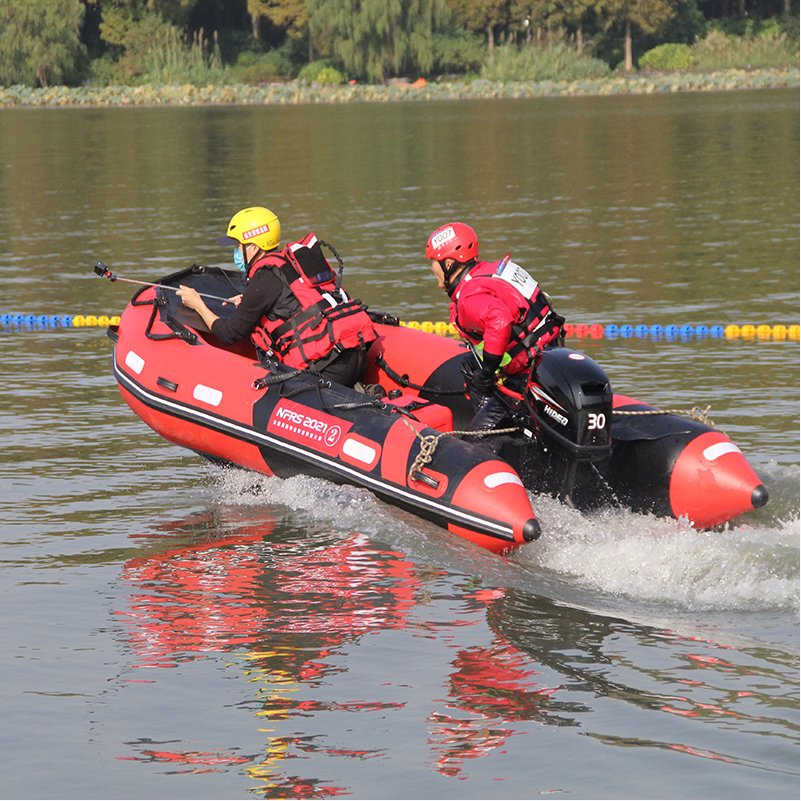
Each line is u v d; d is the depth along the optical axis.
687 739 7.79
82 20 145.00
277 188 43.81
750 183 42.59
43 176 50.69
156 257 29.36
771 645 9.10
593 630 9.42
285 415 12.92
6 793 7.43
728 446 12.11
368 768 7.59
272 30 161.00
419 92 131.00
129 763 7.71
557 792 7.28
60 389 17.62
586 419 11.55
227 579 10.65
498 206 37.94
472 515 11.30
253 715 8.25
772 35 150.75
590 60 140.88
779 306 22.53
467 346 14.34
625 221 34.22
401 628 9.54
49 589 10.48
